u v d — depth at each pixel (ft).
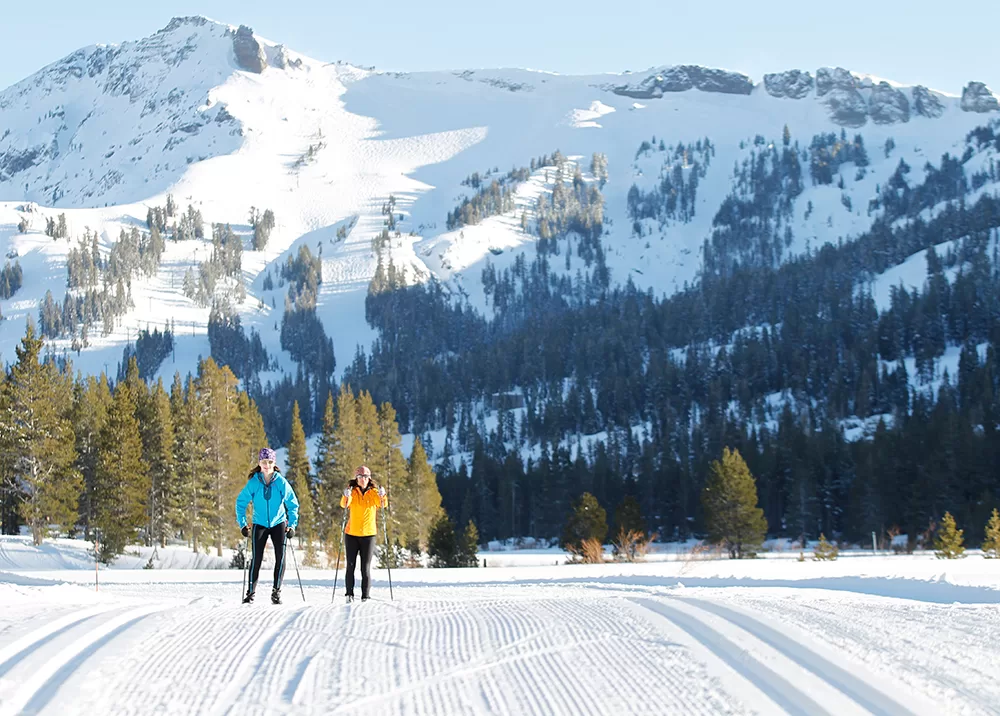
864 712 16.24
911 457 281.33
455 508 332.19
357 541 38.58
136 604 31.27
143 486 166.50
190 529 186.80
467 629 26.03
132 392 200.64
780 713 16.28
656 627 25.11
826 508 301.84
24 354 162.91
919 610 30.04
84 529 189.88
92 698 17.29
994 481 270.05
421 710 16.90
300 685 18.75
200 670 19.95
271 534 35.99
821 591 43.34
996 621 26.78
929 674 19.16
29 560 144.87
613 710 16.74
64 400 203.51
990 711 16.46
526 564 185.78
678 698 17.42
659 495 321.93
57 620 24.95
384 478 205.67
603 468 324.19
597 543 152.15
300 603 36.01
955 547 149.28
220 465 192.44
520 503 336.70
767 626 24.30
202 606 31.68
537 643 23.43
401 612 30.42
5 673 18.57
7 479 165.27
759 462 320.29
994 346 474.08
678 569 94.79
